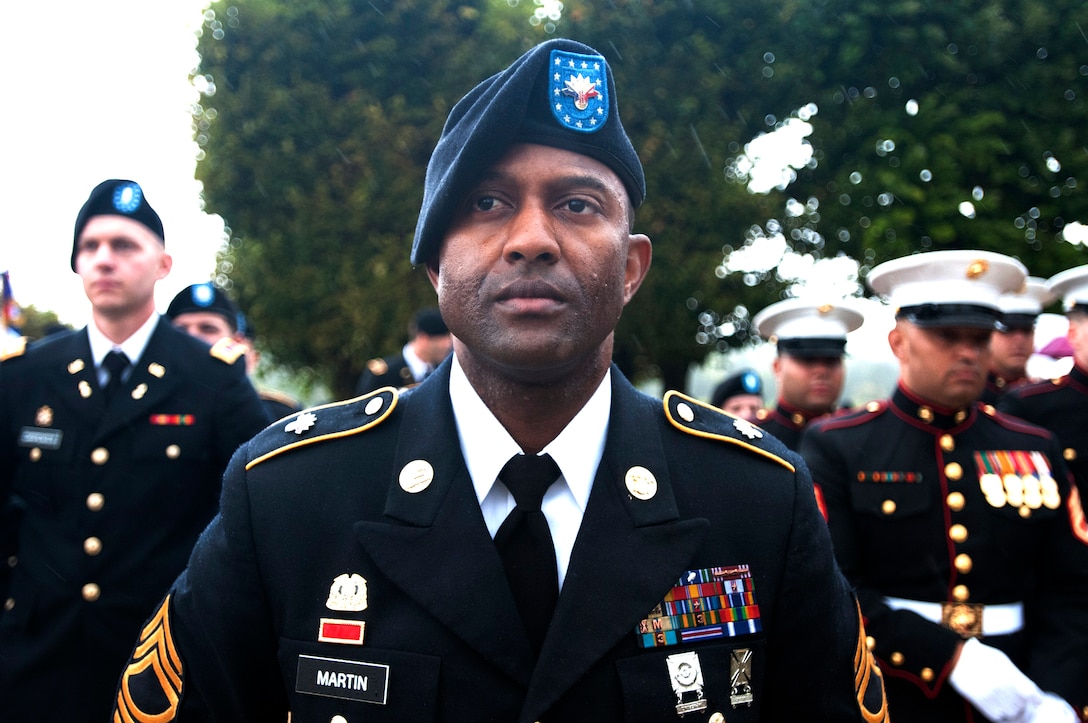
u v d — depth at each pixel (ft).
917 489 9.18
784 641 4.49
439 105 30.19
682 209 28.53
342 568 4.15
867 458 9.46
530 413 4.32
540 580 4.14
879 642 8.60
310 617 4.14
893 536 9.16
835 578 4.67
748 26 28.91
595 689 3.95
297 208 30.68
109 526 8.89
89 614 8.62
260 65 30.83
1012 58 26.53
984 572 8.90
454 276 4.14
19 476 9.16
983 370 9.19
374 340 30.68
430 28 30.83
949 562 8.96
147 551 8.94
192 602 4.39
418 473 4.29
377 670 3.93
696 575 4.25
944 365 9.14
